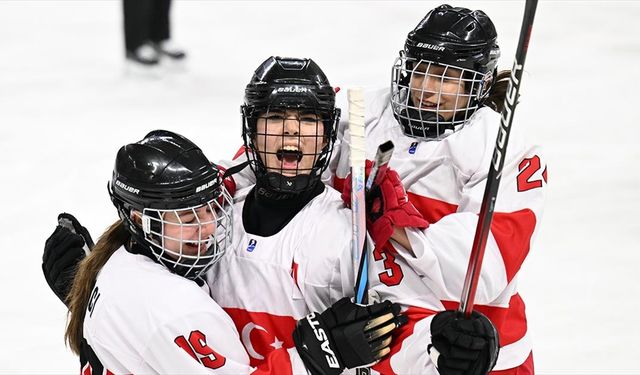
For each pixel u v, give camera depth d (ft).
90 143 45.09
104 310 18.20
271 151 19.02
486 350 16.33
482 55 20.68
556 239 34.71
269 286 19.10
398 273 18.88
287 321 19.10
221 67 57.52
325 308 19.15
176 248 18.43
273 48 61.05
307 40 62.18
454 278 18.47
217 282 19.84
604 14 65.98
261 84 18.95
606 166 41.11
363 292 18.37
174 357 17.54
